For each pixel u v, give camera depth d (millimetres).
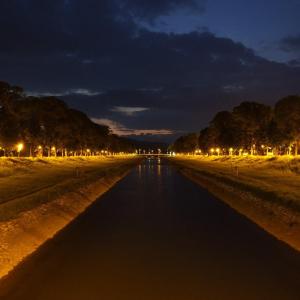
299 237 18672
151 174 72000
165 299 11195
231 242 18266
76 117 149125
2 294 11586
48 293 11648
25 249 16812
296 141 98625
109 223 23047
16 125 87562
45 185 43094
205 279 12984
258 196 32688
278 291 11898
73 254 16125
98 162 129000
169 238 19047
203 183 51281
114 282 12641
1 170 61938
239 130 129750
